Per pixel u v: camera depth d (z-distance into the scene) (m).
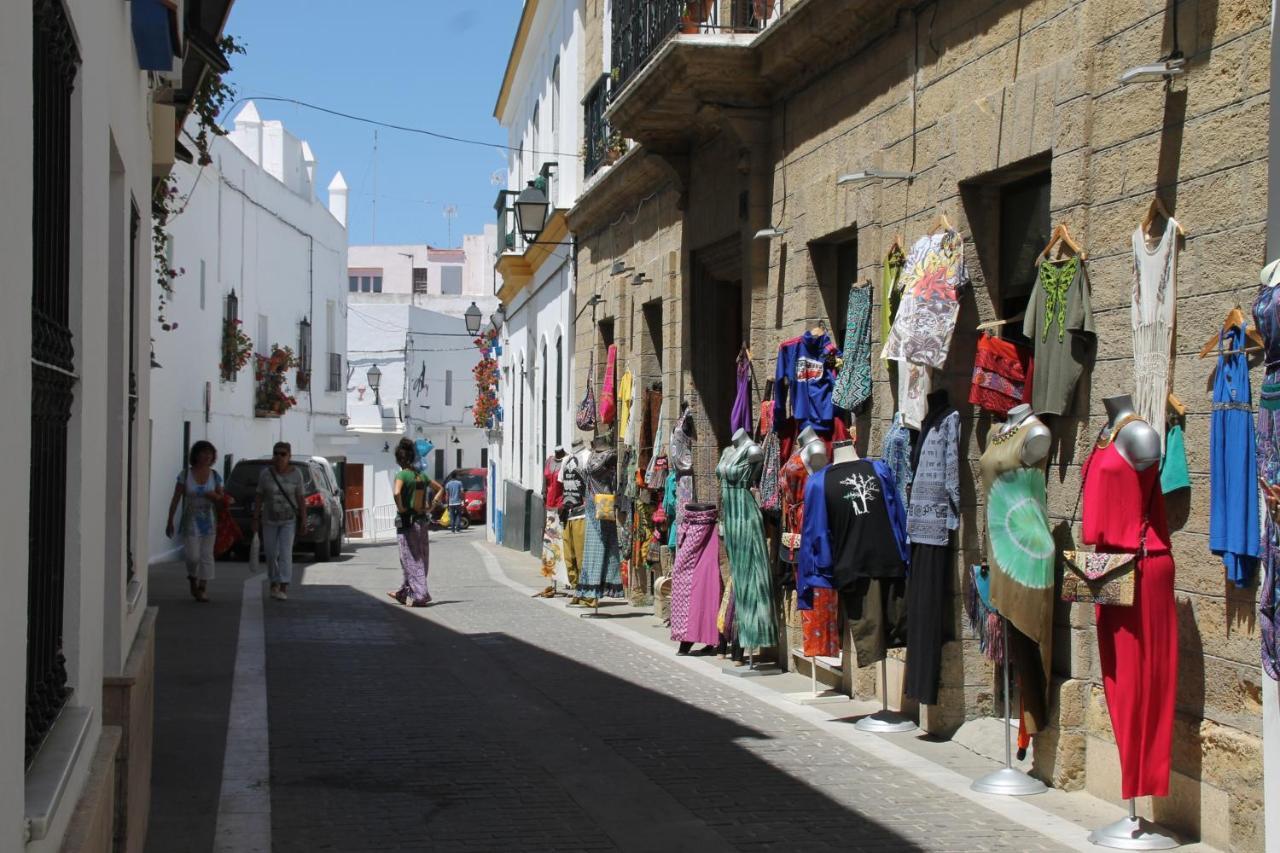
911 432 9.51
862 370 10.31
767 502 11.84
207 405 29.45
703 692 11.04
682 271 15.01
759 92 12.44
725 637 12.69
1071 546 7.74
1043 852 6.57
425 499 17.78
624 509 17.84
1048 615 7.48
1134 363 7.19
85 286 4.20
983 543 9.02
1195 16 6.76
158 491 25.75
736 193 13.18
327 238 42.81
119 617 5.71
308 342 40.22
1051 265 7.79
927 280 8.95
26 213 3.04
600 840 6.83
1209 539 6.56
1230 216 6.50
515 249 30.03
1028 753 8.32
